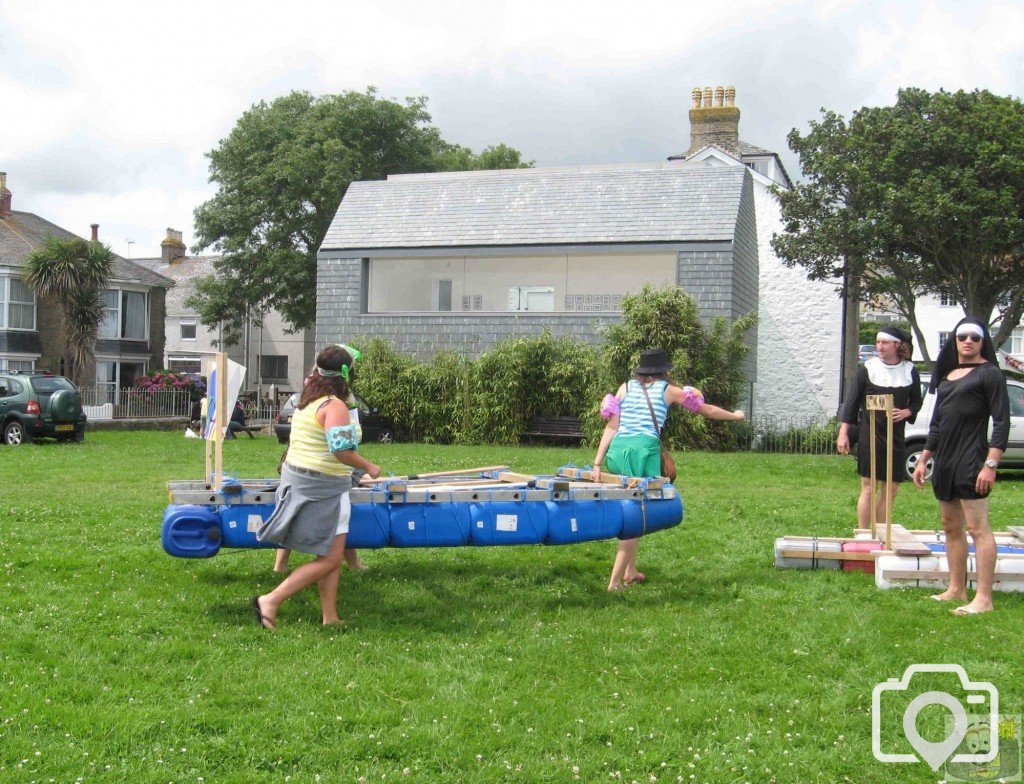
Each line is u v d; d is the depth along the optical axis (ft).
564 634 20.08
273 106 133.80
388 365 81.61
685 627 20.51
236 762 13.91
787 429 79.51
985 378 21.25
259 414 130.31
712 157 111.55
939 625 20.26
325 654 18.60
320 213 131.03
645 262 80.69
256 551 27.58
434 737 14.62
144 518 32.53
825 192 77.51
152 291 138.10
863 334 179.32
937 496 22.17
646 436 24.89
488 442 77.71
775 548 26.89
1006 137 69.15
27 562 25.71
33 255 110.32
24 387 73.82
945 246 73.15
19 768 13.34
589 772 13.67
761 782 13.46
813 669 17.83
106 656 18.21
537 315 81.87
